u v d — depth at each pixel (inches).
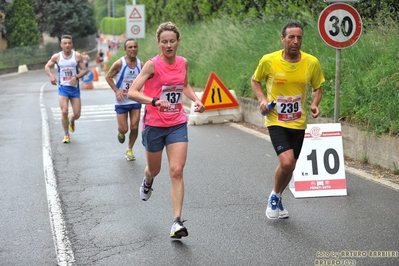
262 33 1159.6
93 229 450.9
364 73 753.0
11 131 985.5
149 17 2352.4
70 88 839.7
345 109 692.7
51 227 459.5
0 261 390.0
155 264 376.5
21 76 3307.1
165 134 427.5
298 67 434.6
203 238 421.4
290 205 496.1
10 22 3919.8
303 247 396.5
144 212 490.6
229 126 938.1
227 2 1455.5
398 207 478.3
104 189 572.1
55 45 4286.4
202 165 659.4
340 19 616.4
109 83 697.6
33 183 605.9
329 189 522.3
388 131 606.5
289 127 442.6
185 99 1309.1
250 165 653.3
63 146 815.1
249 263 372.2
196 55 1444.4
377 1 914.7
